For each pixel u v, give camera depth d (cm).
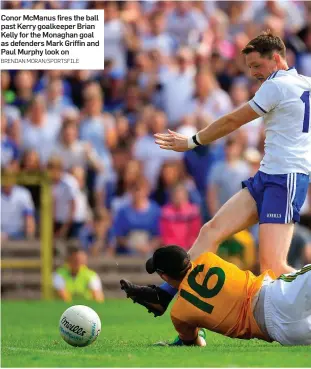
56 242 4050
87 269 3772
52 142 4341
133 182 4275
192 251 1898
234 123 1883
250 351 1609
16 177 3853
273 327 1661
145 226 4112
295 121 1866
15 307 3378
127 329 2388
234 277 1697
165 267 1705
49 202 3872
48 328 2502
